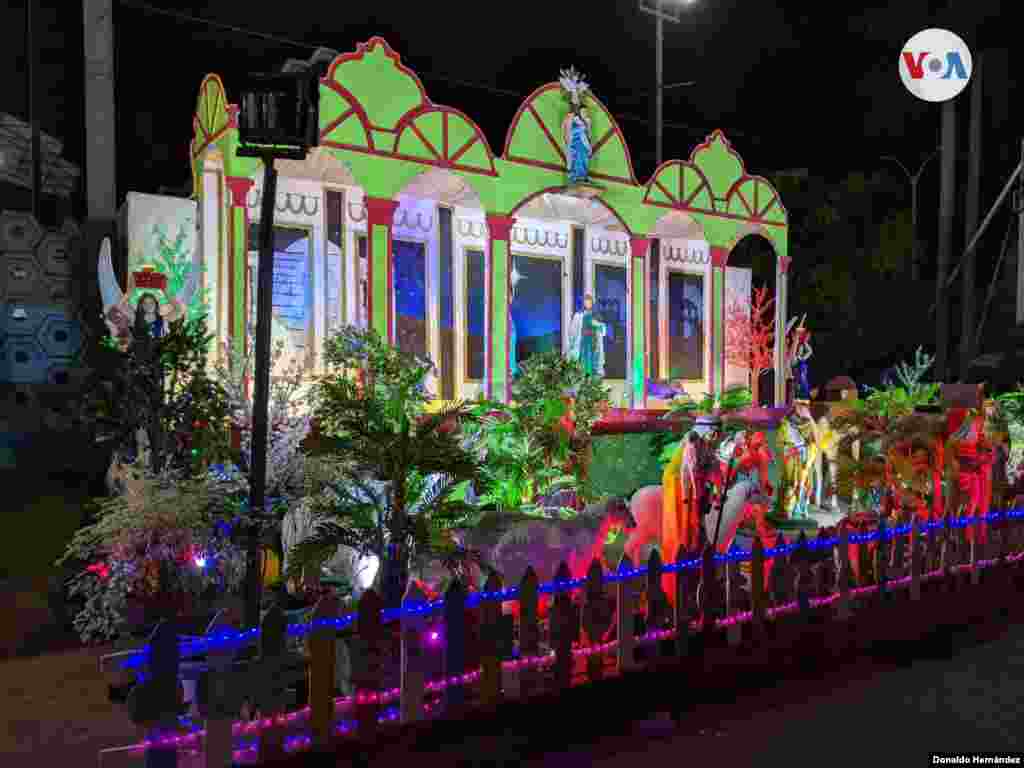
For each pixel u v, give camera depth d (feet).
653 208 61.36
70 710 21.27
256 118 20.57
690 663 24.82
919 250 116.47
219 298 46.34
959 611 32.76
